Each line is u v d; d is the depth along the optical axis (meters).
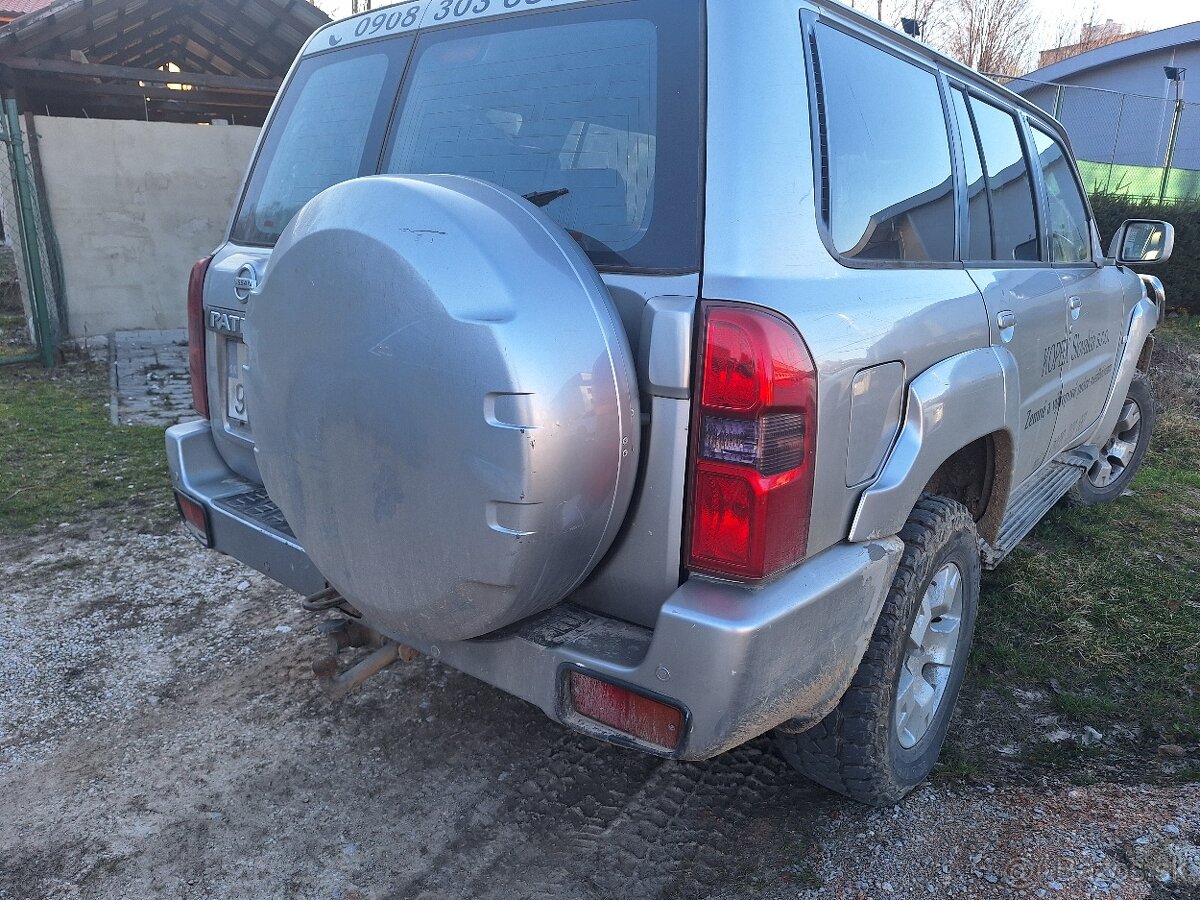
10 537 4.52
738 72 1.83
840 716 2.23
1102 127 16.19
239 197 2.96
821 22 2.10
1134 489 5.18
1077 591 3.76
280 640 3.47
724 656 1.70
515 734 2.87
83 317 10.31
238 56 11.77
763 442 1.69
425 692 3.10
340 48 2.72
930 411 2.21
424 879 2.28
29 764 2.74
